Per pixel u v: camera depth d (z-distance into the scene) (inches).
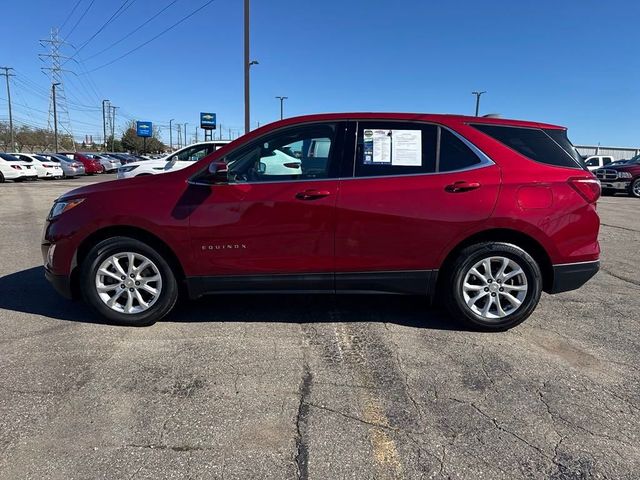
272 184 154.5
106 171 1603.1
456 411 114.4
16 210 490.0
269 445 101.4
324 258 155.2
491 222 152.8
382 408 115.6
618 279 231.1
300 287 158.6
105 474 92.3
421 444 102.2
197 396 120.3
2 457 96.9
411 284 157.8
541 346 151.3
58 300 190.9
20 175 1047.0
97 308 161.6
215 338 155.3
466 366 137.3
